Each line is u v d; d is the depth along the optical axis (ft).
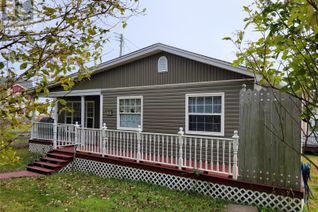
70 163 31.58
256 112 18.51
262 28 5.41
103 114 38.27
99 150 30.76
